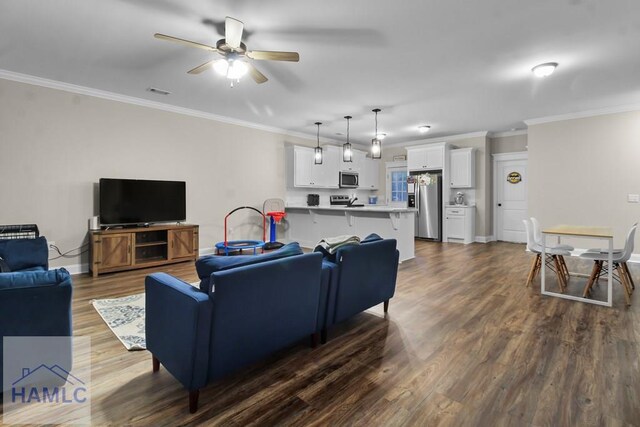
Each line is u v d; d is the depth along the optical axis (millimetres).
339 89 4328
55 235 4199
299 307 2146
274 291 1944
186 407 1702
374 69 3666
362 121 6160
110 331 2602
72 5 2469
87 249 4457
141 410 1674
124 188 4586
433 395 1804
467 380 1942
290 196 7195
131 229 4477
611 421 1578
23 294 1695
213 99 4832
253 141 6406
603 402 1722
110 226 4570
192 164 5523
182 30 2838
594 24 2721
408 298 3459
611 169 5250
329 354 2275
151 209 4848
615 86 4195
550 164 5797
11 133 3865
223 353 1734
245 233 6316
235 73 2812
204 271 1812
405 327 2725
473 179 7363
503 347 2348
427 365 2117
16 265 3041
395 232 5320
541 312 3025
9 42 3053
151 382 1927
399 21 2688
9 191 3869
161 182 4949
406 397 1788
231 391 1848
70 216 4309
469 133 7363
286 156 7043
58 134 4191
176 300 1722
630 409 1662
